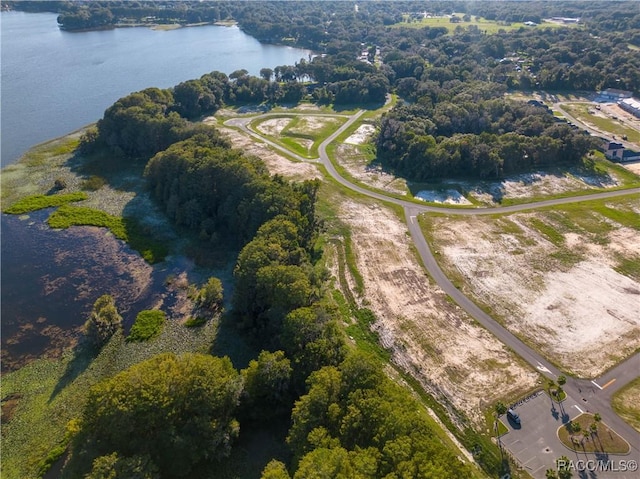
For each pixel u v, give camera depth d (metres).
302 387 56.91
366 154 141.12
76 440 48.28
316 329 59.91
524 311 75.75
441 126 144.38
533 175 125.38
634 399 59.62
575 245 93.81
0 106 161.50
